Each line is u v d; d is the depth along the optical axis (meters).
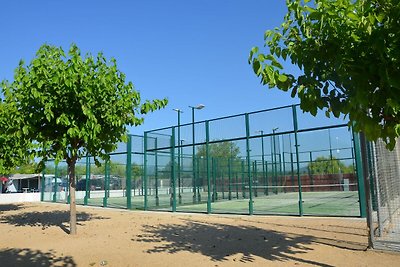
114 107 9.05
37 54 8.59
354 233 8.31
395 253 6.38
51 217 13.52
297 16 3.66
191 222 11.46
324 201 17.56
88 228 10.30
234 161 20.66
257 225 10.38
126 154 17.81
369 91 3.03
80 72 8.48
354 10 3.11
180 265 5.98
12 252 7.10
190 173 19.17
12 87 9.06
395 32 2.88
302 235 8.41
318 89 3.74
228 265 5.93
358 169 10.75
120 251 7.08
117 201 20.16
